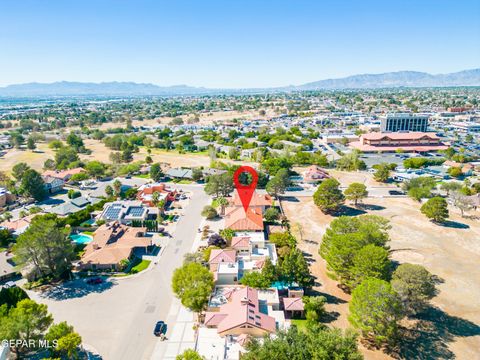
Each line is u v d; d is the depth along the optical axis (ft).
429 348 237.25
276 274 289.74
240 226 397.19
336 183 484.33
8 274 318.45
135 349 233.14
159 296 293.64
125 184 617.21
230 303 257.34
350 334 199.52
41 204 531.09
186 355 195.93
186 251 374.84
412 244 395.34
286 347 186.19
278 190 549.54
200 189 609.83
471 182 632.79
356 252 286.05
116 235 391.04
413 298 253.65
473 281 320.70
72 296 294.66
